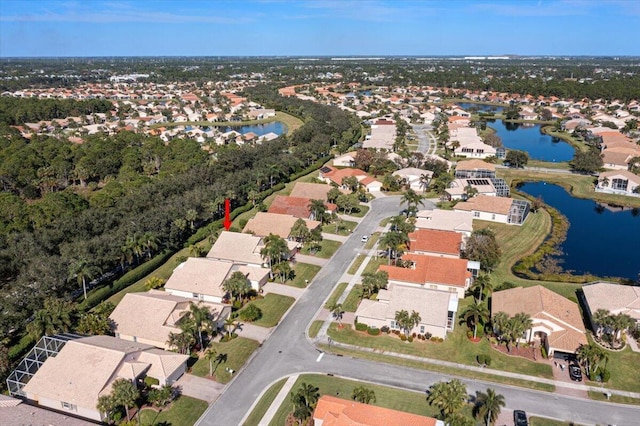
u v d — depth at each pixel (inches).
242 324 3346.5
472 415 2454.5
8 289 3479.3
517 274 4143.7
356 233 5002.5
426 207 5738.2
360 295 3727.9
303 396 2375.7
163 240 4411.9
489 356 2960.1
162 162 7495.1
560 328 3036.4
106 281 3860.7
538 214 5570.9
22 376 2659.9
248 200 5915.4
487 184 6195.9
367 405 2333.9
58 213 4909.0
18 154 7012.8
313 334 3223.4
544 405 2539.4
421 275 3772.1
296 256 4451.3
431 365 2888.8
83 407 2434.8
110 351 2635.3
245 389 2679.6
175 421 2439.7
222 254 4178.2
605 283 3548.2
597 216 5693.9
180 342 2859.3
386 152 7731.3
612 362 2888.8
